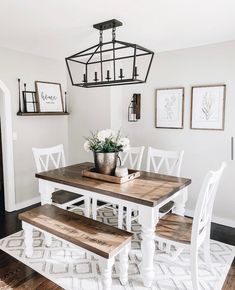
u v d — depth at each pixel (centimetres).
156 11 220
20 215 244
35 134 399
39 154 315
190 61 339
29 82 381
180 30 272
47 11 220
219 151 327
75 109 439
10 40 309
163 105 366
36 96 390
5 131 356
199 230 200
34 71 387
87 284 218
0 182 452
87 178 264
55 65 420
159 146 377
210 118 329
